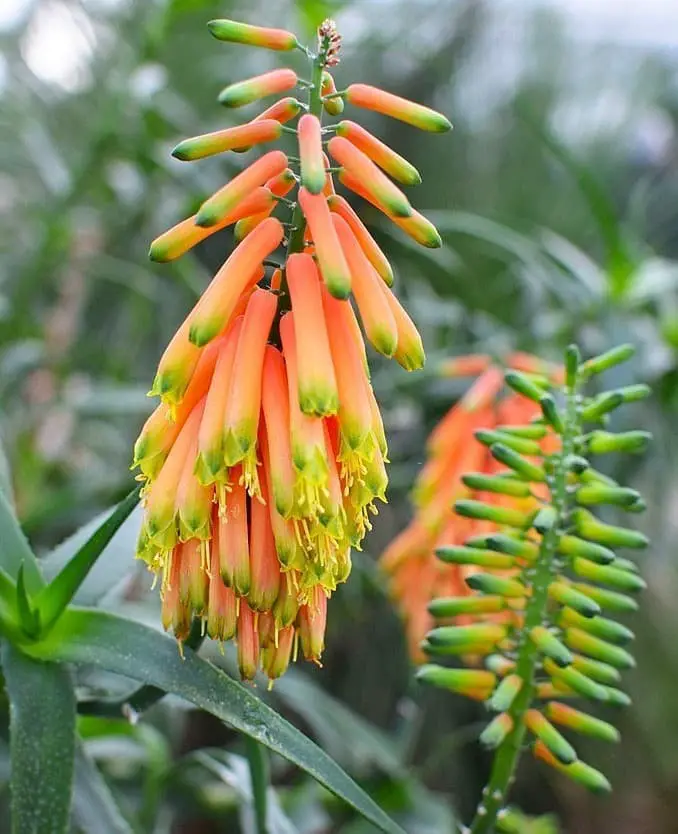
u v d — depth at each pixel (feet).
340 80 2.47
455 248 2.49
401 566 1.52
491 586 1.14
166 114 1.99
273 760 1.82
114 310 2.46
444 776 2.18
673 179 2.97
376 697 2.26
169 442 1.03
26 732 1.08
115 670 1.07
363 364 1.01
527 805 2.38
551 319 2.02
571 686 1.13
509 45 2.77
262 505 1.01
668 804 2.31
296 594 1.02
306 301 0.98
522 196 2.59
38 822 1.07
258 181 1.00
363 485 1.01
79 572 1.07
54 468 2.25
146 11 2.15
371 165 1.00
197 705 1.05
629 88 2.91
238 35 1.03
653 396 1.91
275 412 1.00
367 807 1.05
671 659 2.29
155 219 2.15
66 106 2.37
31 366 2.06
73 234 2.09
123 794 1.70
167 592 1.03
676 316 1.92
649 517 2.14
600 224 1.87
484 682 1.16
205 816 1.81
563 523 1.16
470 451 1.45
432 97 2.55
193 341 0.98
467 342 2.10
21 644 1.10
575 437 1.16
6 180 2.50
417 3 2.59
